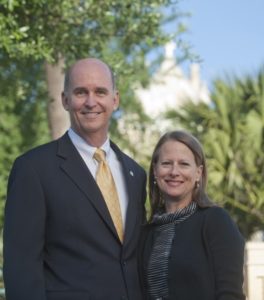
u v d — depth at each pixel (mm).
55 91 11148
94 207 4125
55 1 8469
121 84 9695
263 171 12711
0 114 15141
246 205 12625
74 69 4293
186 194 4250
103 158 4328
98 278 4043
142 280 4215
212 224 4051
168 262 4070
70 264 4051
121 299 4082
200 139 13344
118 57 9734
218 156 12648
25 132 15430
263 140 12789
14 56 8391
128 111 17016
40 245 4051
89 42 9320
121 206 4320
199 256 4016
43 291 3967
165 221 4219
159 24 9961
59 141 4273
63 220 4070
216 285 3963
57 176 4129
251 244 7863
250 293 7754
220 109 13242
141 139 16250
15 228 4016
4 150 15312
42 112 15281
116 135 16047
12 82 11664
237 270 3965
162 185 4273
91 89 4242
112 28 9633
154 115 17234
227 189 12594
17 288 3936
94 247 4094
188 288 3998
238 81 13547
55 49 8977
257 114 13023
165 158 4270
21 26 8547
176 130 4367
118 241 4164
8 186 4203
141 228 4332
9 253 3994
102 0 9133
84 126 4246
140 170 4562
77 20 9141
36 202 4055
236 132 12820
